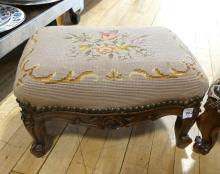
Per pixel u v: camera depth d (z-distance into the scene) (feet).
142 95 2.39
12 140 3.17
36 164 2.89
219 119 2.46
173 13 6.54
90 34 2.83
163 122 3.46
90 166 2.89
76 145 3.13
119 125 2.60
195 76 2.46
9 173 2.80
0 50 3.38
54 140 3.17
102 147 3.11
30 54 2.57
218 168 2.89
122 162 2.94
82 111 2.46
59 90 2.35
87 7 6.72
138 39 2.74
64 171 2.84
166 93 2.42
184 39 5.42
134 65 2.40
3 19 3.65
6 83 4.11
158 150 3.08
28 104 2.45
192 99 2.51
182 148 3.06
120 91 2.35
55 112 2.53
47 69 2.37
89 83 2.34
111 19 6.17
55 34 2.82
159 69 2.40
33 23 3.85
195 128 3.31
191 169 2.87
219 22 6.12
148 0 7.30
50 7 4.26
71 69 2.36
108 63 2.40
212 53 4.95
